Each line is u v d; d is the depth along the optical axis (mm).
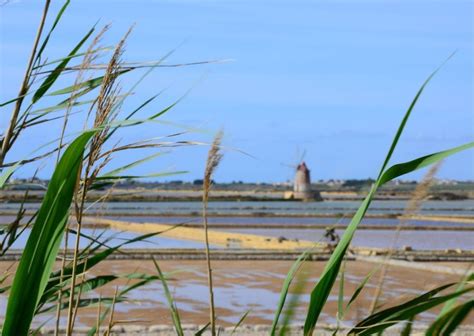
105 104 3605
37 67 4145
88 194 4316
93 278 4633
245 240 83562
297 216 182250
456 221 171125
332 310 26625
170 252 57844
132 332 21172
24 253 3076
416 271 45938
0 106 4043
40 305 4152
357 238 93125
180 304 30109
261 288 37000
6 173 3533
